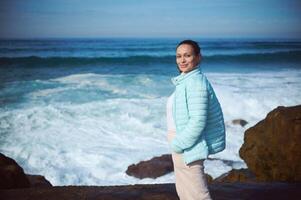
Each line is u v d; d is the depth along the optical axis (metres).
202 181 2.76
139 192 4.45
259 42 82.94
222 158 11.84
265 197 4.22
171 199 4.18
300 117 5.65
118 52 47.31
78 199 4.25
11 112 16.72
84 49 51.91
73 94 20.52
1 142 13.42
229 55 40.75
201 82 2.61
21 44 59.94
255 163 5.94
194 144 2.63
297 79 26.34
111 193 4.43
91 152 12.70
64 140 13.77
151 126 15.32
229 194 4.33
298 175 5.30
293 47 61.78
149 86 22.88
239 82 24.58
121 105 17.83
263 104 18.83
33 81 24.55
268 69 34.34
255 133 6.13
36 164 11.98
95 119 16.00
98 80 24.59
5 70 30.58
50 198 4.30
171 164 10.95
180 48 2.71
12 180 5.25
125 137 14.21
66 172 11.43
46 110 17.05
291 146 5.49
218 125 2.71
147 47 58.22
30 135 14.20
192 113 2.57
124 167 11.60
